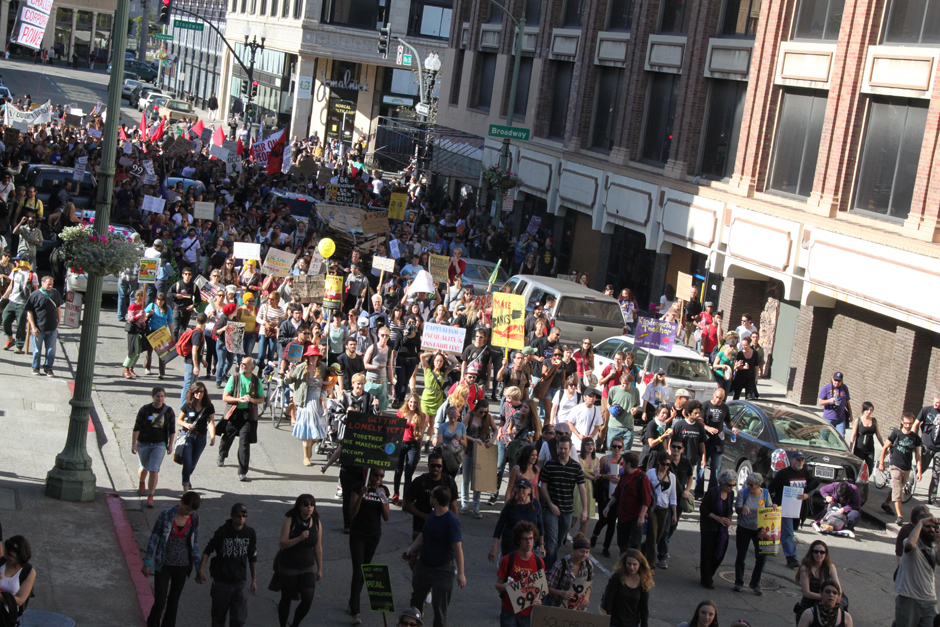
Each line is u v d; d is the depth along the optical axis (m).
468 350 23.97
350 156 72.44
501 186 44.28
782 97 33.19
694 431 19.44
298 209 44.84
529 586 12.04
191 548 12.20
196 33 123.38
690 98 37.28
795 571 17.73
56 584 13.34
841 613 12.33
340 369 20.39
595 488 17.23
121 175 41.94
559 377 23.48
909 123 27.73
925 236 26.23
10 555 10.74
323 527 16.86
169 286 28.84
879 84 28.39
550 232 49.19
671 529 16.73
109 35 116.69
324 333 24.00
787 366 32.94
